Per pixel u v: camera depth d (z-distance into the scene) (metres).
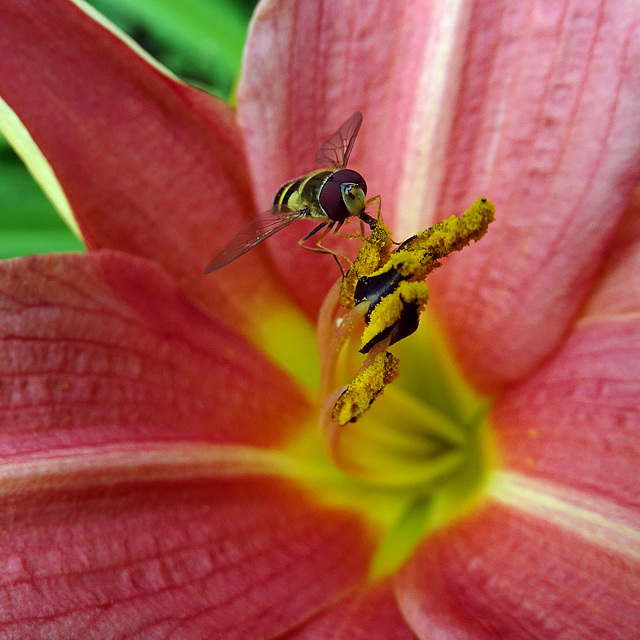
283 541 0.13
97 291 0.13
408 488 0.14
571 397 0.13
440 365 0.14
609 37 0.12
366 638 0.12
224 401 0.14
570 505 0.12
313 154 0.13
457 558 0.13
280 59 0.13
